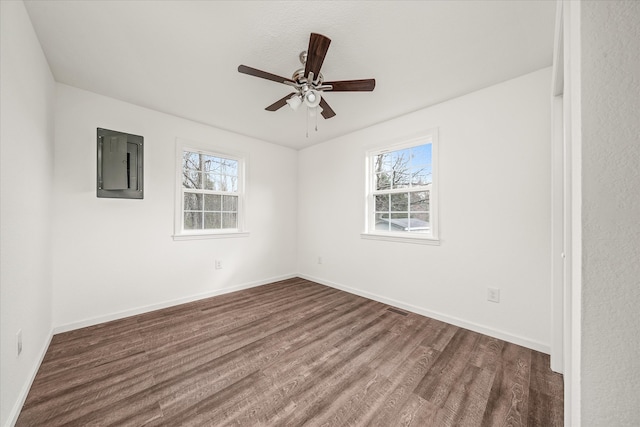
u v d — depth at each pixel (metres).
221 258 3.41
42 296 1.87
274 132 3.54
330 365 1.81
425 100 2.54
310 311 2.80
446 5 1.43
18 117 1.38
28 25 1.51
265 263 3.93
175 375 1.69
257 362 1.84
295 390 1.55
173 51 1.85
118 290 2.59
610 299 0.51
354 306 2.96
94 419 1.32
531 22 1.54
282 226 4.16
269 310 2.83
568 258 1.24
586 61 0.52
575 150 0.61
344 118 3.01
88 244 2.42
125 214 2.64
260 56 1.91
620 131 0.49
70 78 2.21
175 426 1.29
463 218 2.42
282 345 2.08
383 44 1.75
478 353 1.95
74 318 2.34
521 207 2.10
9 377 1.26
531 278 2.05
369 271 3.26
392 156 3.16
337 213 3.71
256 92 2.44
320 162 3.99
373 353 1.96
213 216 3.43
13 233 1.31
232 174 3.64
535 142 2.03
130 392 1.52
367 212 3.34
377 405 1.43
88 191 2.42
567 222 1.27
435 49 1.80
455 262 2.47
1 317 1.18
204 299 3.19
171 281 2.96
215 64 2.00
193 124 3.15
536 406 1.42
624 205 0.49
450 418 1.34
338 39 1.71
